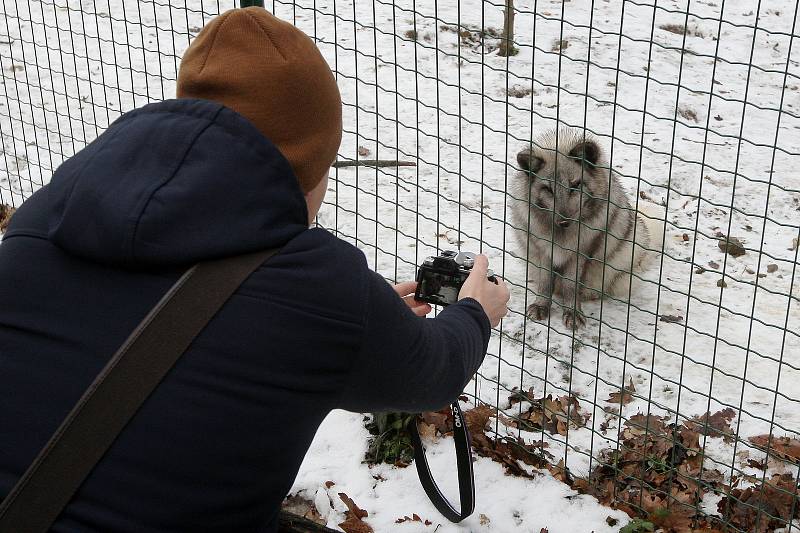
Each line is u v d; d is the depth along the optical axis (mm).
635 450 3822
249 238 1467
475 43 8188
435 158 6512
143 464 1400
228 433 1433
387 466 3801
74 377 1440
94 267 1503
